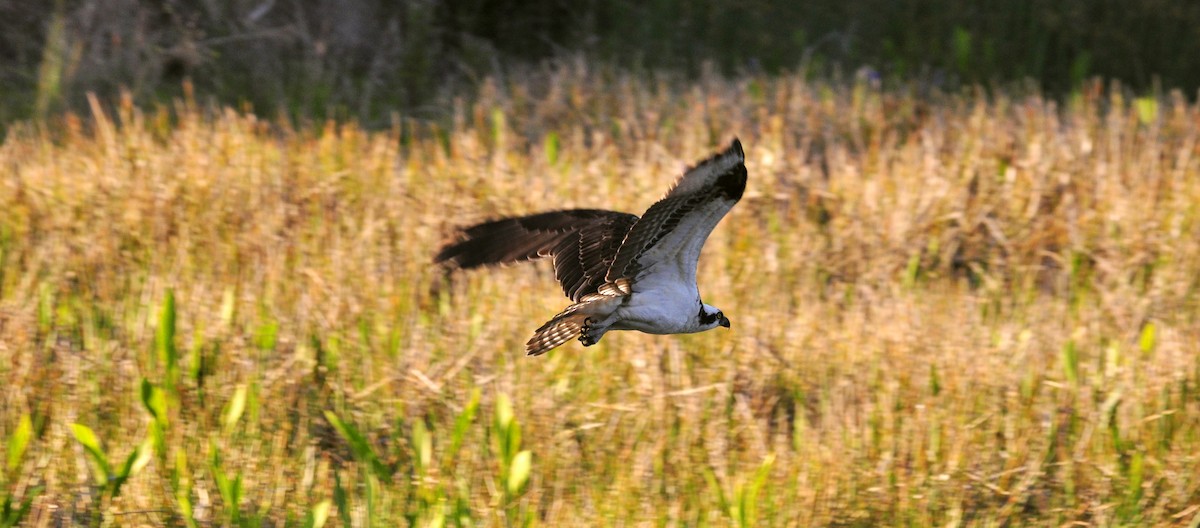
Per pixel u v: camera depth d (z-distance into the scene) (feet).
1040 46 59.62
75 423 30.07
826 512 30.58
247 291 37.11
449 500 30.40
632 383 34.78
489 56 56.65
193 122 45.42
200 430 31.55
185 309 36.19
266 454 31.42
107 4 53.06
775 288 40.11
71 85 49.96
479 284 39.45
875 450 32.42
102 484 28.96
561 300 37.88
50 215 40.86
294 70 53.52
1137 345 37.11
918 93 54.90
